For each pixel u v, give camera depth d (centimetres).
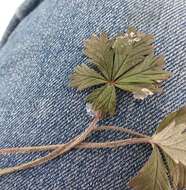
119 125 7
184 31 7
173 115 7
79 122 7
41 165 7
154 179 6
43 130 7
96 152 7
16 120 7
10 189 7
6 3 13
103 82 7
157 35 7
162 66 7
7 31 11
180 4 8
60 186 7
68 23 8
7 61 9
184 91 7
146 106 7
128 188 7
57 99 7
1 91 8
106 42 7
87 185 7
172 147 6
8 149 7
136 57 7
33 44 8
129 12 7
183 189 7
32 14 9
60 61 7
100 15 8
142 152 7
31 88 8
